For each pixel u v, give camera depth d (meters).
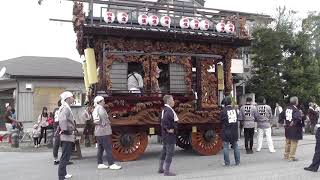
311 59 30.47
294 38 29.58
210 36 15.02
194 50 15.10
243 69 28.23
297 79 28.89
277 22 30.45
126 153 13.74
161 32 14.13
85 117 18.09
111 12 13.59
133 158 13.85
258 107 15.93
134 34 13.72
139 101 13.97
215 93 15.41
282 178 10.25
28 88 27.02
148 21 14.10
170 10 14.99
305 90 28.89
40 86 27.50
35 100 27.27
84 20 13.21
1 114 27.73
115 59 13.80
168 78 14.80
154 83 14.25
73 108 27.56
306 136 23.45
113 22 13.77
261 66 28.70
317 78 29.55
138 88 14.20
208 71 15.34
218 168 12.05
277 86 28.36
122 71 13.96
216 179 10.17
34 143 19.58
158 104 14.22
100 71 13.70
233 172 11.26
